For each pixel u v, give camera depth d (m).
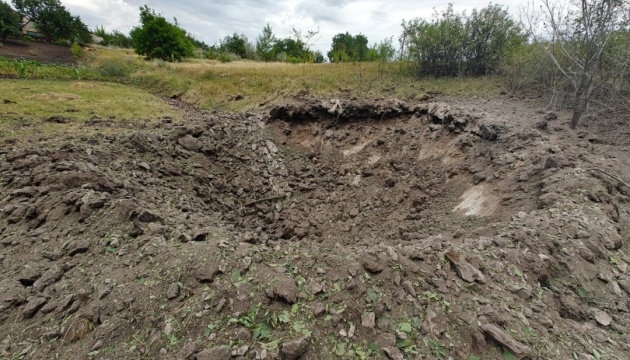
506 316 2.72
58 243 3.63
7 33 34.62
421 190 6.80
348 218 6.68
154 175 6.05
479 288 2.96
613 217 4.09
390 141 8.70
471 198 5.75
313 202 7.28
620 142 6.26
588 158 5.32
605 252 3.59
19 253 3.51
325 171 8.43
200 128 8.20
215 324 2.55
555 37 8.08
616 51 6.98
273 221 6.63
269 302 2.72
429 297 2.81
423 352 2.40
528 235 3.65
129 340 2.53
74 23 44.09
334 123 9.49
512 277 3.15
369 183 7.66
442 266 3.16
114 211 4.03
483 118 7.26
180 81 16.67
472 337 2.52
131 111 10.66
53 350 2.51
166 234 3.75
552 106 8.42
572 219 3.85
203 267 3.05
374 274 2.99
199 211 5.49
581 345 2.61
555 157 5.07
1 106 9.04
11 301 2.88
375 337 2.50
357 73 14.27
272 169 8.23
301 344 2.33
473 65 13.03
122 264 3.28
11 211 4.09
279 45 32.91
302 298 2.75
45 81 15.22
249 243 3.85
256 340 2.42
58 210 4.05
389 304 2.74
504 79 11.48
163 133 7.55
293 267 3.13
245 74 16.27
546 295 3.06
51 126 7.71
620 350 2.62
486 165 6.28
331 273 3.02
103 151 5.95
